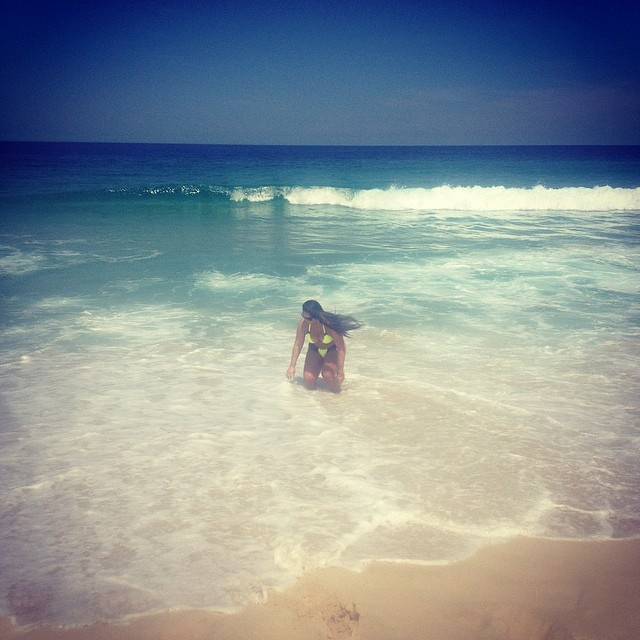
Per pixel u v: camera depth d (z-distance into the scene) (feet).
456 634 10.54
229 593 11.43
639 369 24.12
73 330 28.84
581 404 20.63
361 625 10.70
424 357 25.41
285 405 20.47
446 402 20.68
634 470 16.25
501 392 21.63
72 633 10.41
